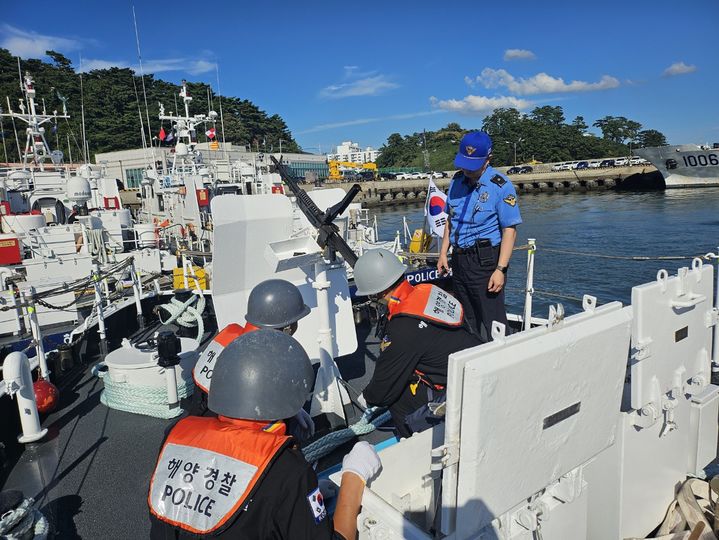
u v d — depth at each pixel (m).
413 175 66.75
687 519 2.33
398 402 2.78
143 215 17.36
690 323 2.41
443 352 2.53
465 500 1.51
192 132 14.32
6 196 12.74
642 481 2.35
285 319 2.71
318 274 3.51
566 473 1.87
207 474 1.49
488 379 1.43
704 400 2.61
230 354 1.69
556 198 45.72
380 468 1.71
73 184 10.48
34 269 8.91
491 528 1.67
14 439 3.75
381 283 2.72
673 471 2.57
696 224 25.02
